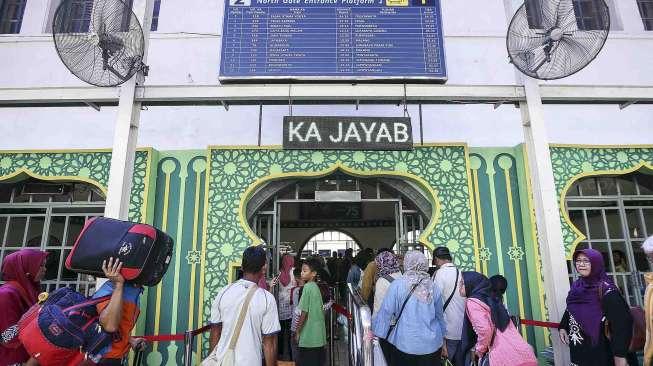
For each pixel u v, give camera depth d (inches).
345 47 199.6
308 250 659.4
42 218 253.3
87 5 171.0
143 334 222.5
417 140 269.9
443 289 163.3
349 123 205.8
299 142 201.8
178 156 247.6
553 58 165.2
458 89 181.3
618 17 303.1
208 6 299.7
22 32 291.0
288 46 198.7
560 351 158.1
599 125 277.0
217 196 241.3
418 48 201.2
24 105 180.9
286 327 257.4
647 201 259.3
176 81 284.0
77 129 271.4
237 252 234.5
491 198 243.6
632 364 135.3
